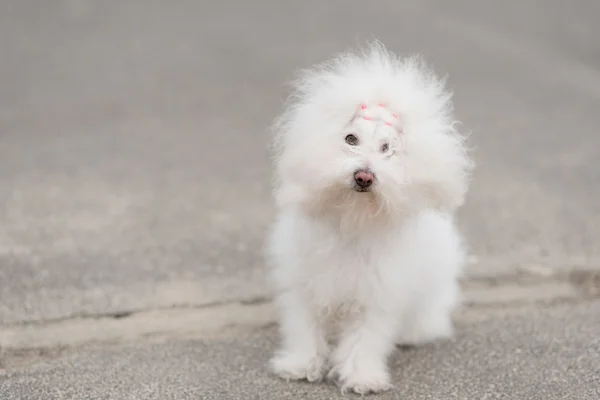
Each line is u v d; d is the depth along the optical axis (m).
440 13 16.50
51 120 9.03
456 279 4.86
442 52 12.66
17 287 4.92
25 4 16.61
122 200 6.56
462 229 6.05
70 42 13.37
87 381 3.91
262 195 6.80
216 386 3.89
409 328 4.32
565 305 4.94
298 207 3.74
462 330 4.59
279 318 4.45
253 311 4.75
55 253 5.45
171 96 10.27
